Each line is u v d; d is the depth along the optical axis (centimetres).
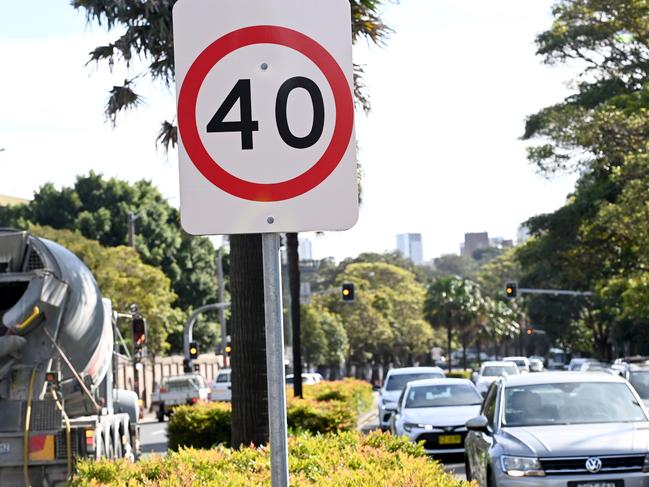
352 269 18725
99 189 10438
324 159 557
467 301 14225
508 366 6341
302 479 962
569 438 1612
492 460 1634
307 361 13300
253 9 560
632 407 1733
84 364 2127
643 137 5400
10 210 10419
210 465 1111
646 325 8812
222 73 559
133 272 7312
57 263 2064
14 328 1995
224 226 555
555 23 6719
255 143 557
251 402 1712
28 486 1953
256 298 1725
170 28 2017
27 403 1967
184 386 6169
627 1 6166
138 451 2583
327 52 560
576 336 12788
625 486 1562
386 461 1126
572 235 7144
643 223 5084
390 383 3925
